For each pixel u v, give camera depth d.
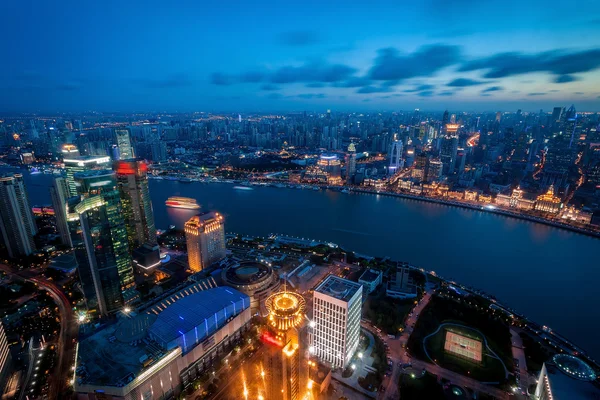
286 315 148.50
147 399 199.38
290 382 155.75
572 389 175.12
